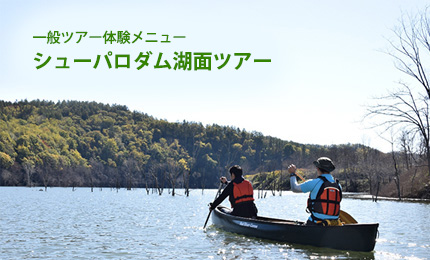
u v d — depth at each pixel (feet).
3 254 30.96
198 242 36.47
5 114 609.42
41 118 615.16
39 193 210.59
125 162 487.61
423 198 154.40
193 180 490.08
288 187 286.05
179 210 83.76
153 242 36.81
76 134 567.59
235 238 38.42
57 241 37.52
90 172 471.21
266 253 31.04
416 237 41.01
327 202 30.96
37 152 441.27
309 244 31.94
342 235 30.27
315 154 390.83
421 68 90.74
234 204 41.04
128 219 60.80
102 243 36.42
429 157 100.37
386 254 30.78
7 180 388.98
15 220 57.47
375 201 137.59
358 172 279.28
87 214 70.69
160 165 475.72
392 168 241.35
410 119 93.25
